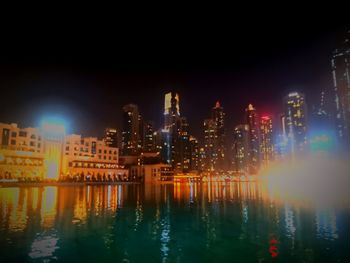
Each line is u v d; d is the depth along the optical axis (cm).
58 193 6538
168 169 19912
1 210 3584
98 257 1853
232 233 2558
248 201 5481
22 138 10375
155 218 3359
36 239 2239
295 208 4259
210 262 1775
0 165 9444
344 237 2359
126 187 11494
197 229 2739
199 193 8281
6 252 1906
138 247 2095
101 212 3725
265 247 2091
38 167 10869
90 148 14375
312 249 2020
